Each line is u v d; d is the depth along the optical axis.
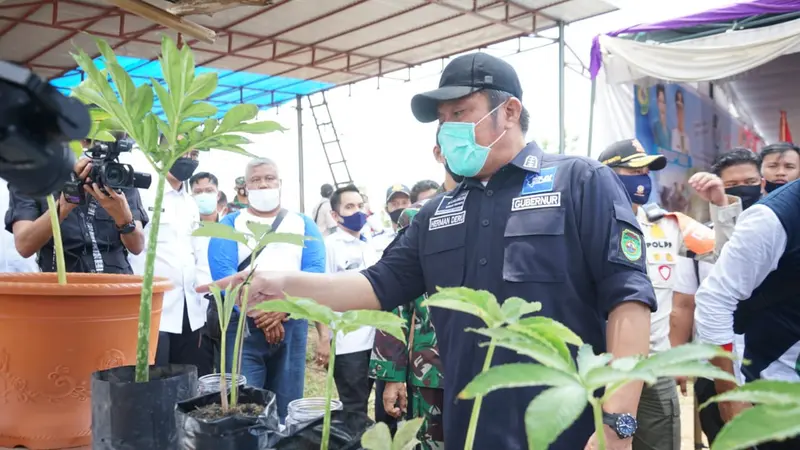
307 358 5.35
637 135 5.57
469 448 0.56
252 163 2.74
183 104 0.84
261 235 0.89
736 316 1.61
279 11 7.44
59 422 0.98
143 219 2.11
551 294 1.21
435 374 2.11
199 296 2.82
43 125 0.43
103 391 0.82
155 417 0.82
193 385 0.89
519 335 0.43
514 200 1.29
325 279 1.34
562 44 7.56
